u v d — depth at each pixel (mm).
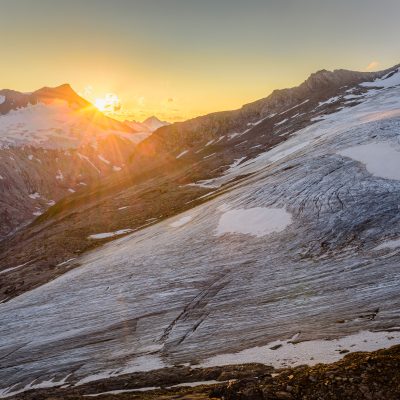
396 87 119500
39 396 23531
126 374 24188
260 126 148250
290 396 13312
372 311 23781
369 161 46500
